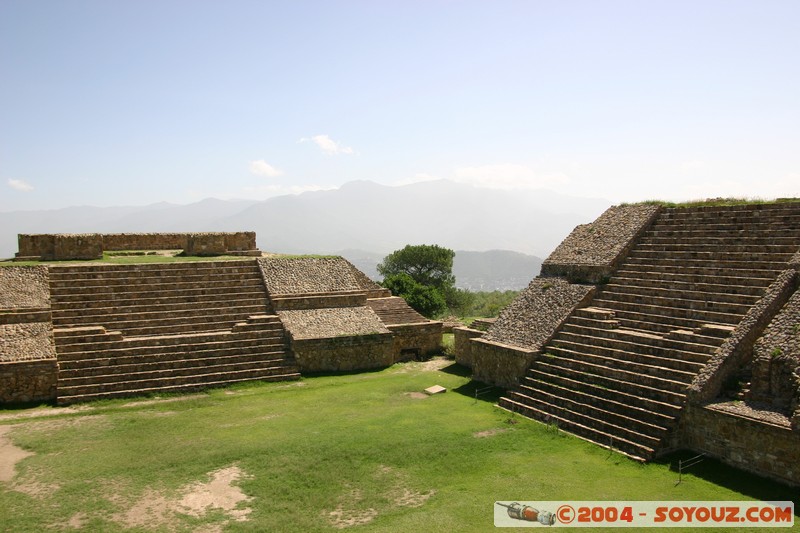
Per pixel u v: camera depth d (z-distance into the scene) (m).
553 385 21.78
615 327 22.58
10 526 13.24
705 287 21.52
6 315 24.81
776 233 21.73
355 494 15.05
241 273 32.50
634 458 16.80
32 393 22.78
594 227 29.56
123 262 32.59
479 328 30.58
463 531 13.02
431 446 18.22
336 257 35.94
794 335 16.50
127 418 21.23
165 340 26.28
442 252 62.59
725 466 15.95
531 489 15.15
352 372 28.70
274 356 27.41
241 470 16.55
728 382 17.36
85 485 15.52
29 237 33.09
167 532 13.09
